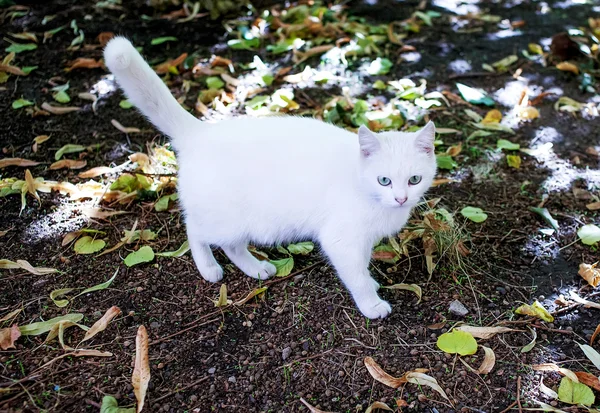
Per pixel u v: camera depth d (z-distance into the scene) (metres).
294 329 0.86
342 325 0.86
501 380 0.78
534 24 1.71
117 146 1.23
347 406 0.75
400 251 0.98
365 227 0.83
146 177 1.12
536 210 1.06
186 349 0.82
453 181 1.16
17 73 1.41
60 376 0.77
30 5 1.67
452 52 1.57
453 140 1.26
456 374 0.79
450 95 1.37
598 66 1.50
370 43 1.54
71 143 1.24
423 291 0.93
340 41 1.54
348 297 0.91
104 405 0.72
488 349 0.81
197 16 1.67
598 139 1.27
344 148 0.85
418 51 1.58
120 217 1.06
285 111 1.29
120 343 0.83
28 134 1.25
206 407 0.75
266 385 0.78
